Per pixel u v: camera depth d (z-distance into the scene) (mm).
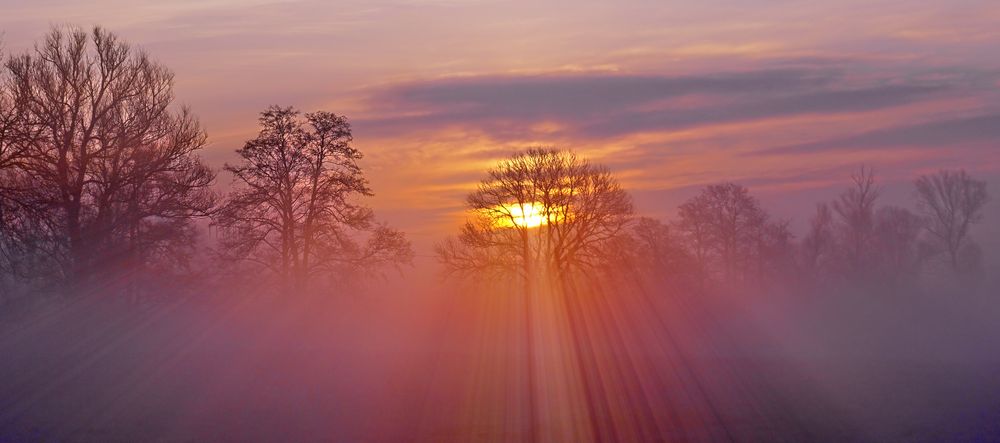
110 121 38312
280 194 45875
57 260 37188
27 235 36000
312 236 45906
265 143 45344
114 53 39094
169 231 39312
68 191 37125
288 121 46156
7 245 36219
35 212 36094
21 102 36594
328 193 46188
